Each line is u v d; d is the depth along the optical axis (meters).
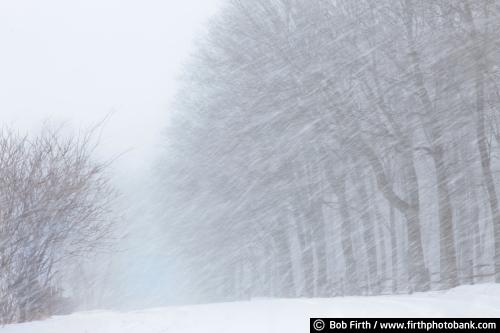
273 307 29.80
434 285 60.78
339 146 65.31
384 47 56.66
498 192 74.62
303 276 86.06
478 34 48.84
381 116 62.59
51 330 27.05
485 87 53.09
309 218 77.00
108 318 30.52
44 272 36.69
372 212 81.00
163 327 24.62
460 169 65.44
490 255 77.12
